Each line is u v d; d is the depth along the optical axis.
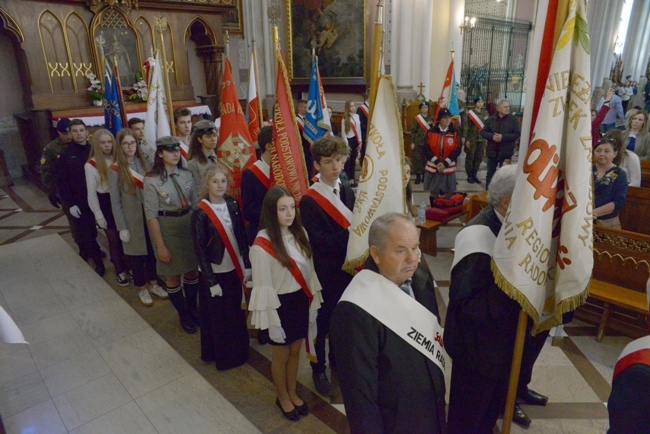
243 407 2.79
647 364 1.17
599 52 15.12
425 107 7.88
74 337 3.58
